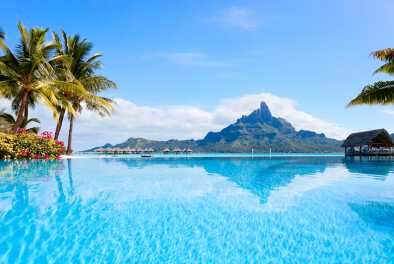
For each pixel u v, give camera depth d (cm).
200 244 484
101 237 510
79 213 657
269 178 1330
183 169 1792
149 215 654
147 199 823
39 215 631
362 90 1402
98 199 807
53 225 569
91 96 2381
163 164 2241
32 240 490
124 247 468
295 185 1111
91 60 2748
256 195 896
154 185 1089
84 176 1294
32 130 2878
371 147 3650
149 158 3247
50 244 475
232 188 1035
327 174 1505
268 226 581
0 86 1884
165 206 740
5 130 2395
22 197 797
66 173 1376
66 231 537
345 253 449
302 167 1997
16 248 457
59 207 703
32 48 1998
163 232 541
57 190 910
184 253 448
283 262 419
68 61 2302
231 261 421
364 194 917
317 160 2878
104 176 1343
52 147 2120
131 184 1105
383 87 1364
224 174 1512
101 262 412
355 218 639
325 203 785
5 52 1933
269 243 490
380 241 498
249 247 473
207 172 1612
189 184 1125
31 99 2420
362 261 421
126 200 804
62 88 2117
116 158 3108
